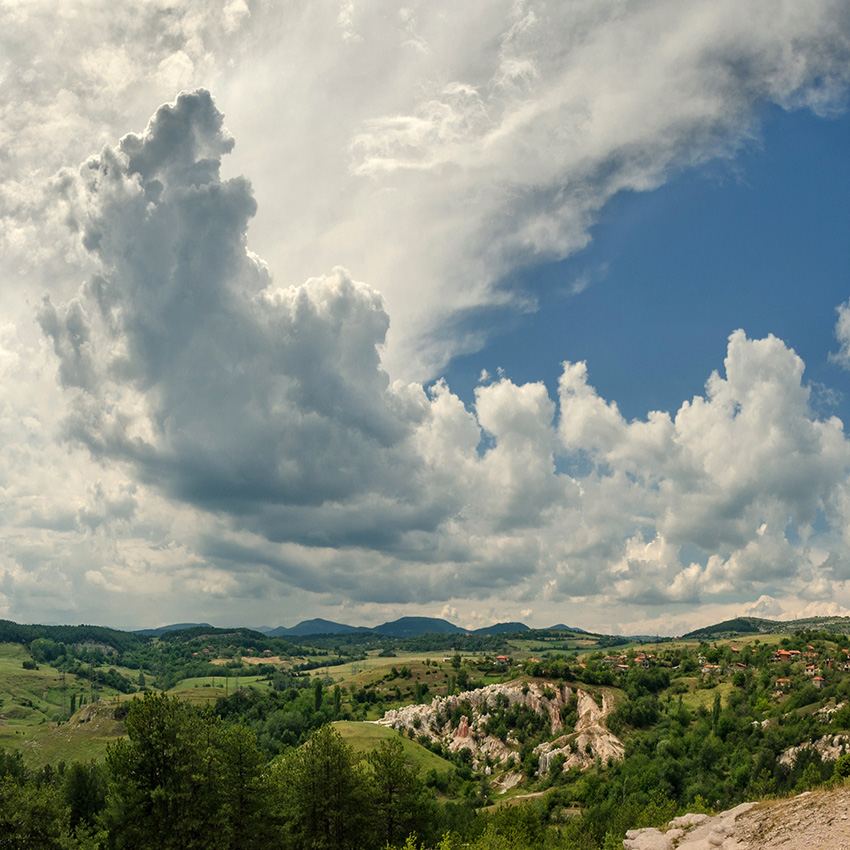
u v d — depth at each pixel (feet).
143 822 230.89
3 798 251.80
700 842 128.88
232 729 260.42
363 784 266.36
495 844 274.98
